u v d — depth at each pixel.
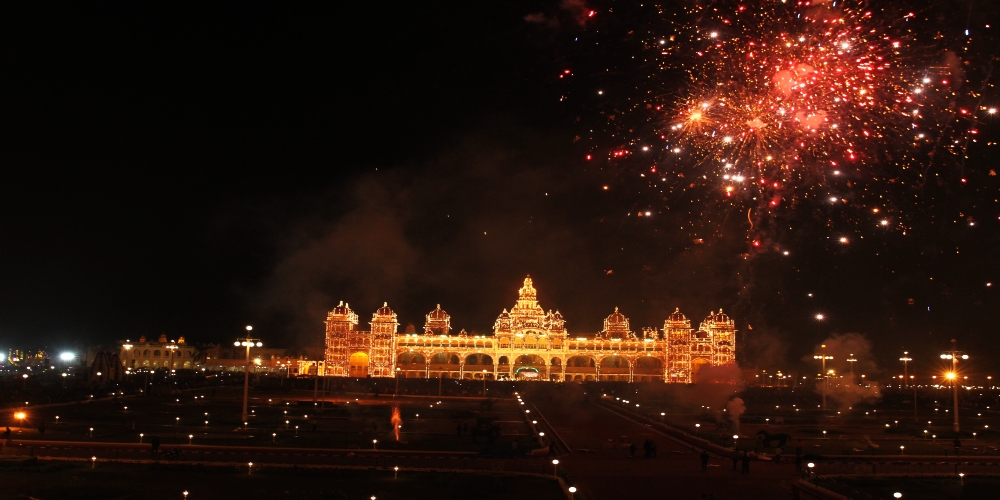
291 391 144.38
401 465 55.16
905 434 84.06
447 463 55.94
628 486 50.84
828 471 55.84
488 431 69.31
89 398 113.75
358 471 52.16
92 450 59.28
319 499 43.22
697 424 89.00
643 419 96.25
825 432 82.88
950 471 56.19
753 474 56.06
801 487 50.12
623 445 71.19
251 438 69.06
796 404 137.25
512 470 54.88
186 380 153.38
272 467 52.31
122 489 45.47
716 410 113.56
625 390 158.00
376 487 47.72
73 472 50.53
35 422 80.44
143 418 86.31
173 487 46.41
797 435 82.00
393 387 153.62
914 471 56.34
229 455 57.19
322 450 62.47
